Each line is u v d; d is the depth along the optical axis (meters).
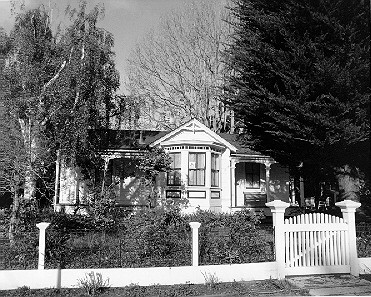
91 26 15.74
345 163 13.17
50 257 8.56
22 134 12.41
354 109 11.41
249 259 9.12
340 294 7.43
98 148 17.17
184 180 19.58
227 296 7.45
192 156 20.00
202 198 19.70
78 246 9.11
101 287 7.82
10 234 9.91
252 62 12.77
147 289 7.84
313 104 11.33
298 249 8.88
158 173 19.03
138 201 20.69
